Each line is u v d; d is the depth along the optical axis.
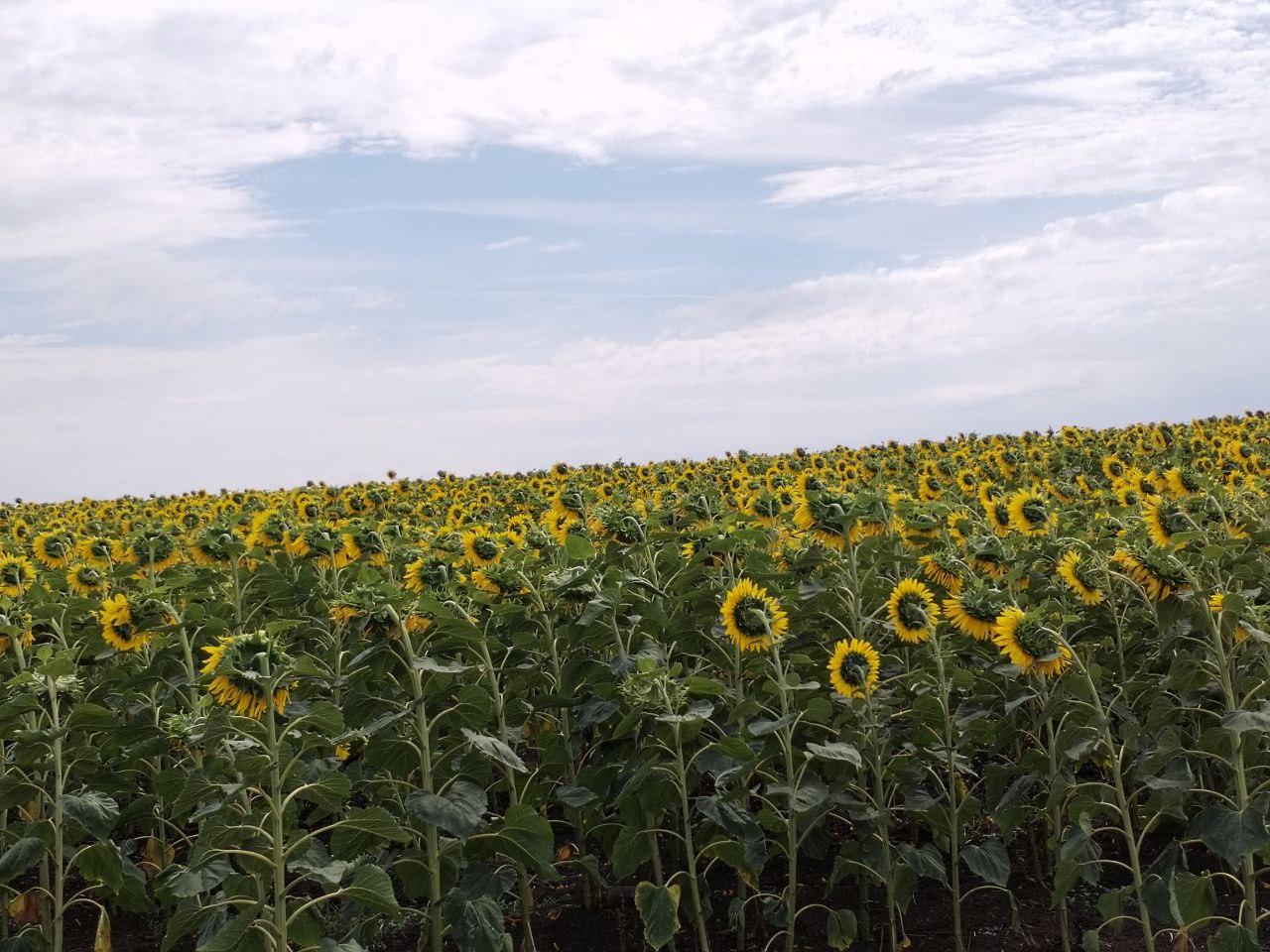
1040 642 4.12
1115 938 4.34
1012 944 4.35
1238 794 3.78
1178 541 4.50
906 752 4.47
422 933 4.28
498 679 4.80
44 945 4.48
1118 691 4.78
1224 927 3.64
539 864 3.90
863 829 4.29
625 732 4.15
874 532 5.38
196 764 4.61
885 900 4.75
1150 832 5.14
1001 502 5.70
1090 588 4.49
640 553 5.27
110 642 4.76
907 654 4.92
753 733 3.90
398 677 4.35
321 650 5.64
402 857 3.96
